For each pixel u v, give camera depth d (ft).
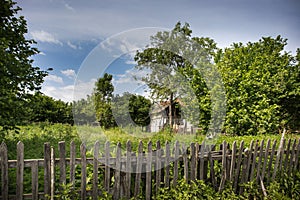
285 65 60.64
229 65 39.78
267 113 36.99
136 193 14.47
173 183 15.28
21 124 24.66
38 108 27.55
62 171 13.16
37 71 26.63
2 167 12.29
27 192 15.24
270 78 49.11
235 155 16.78
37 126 42.98
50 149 13.02
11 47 25.58
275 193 16.92
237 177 17.02
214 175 16.30
